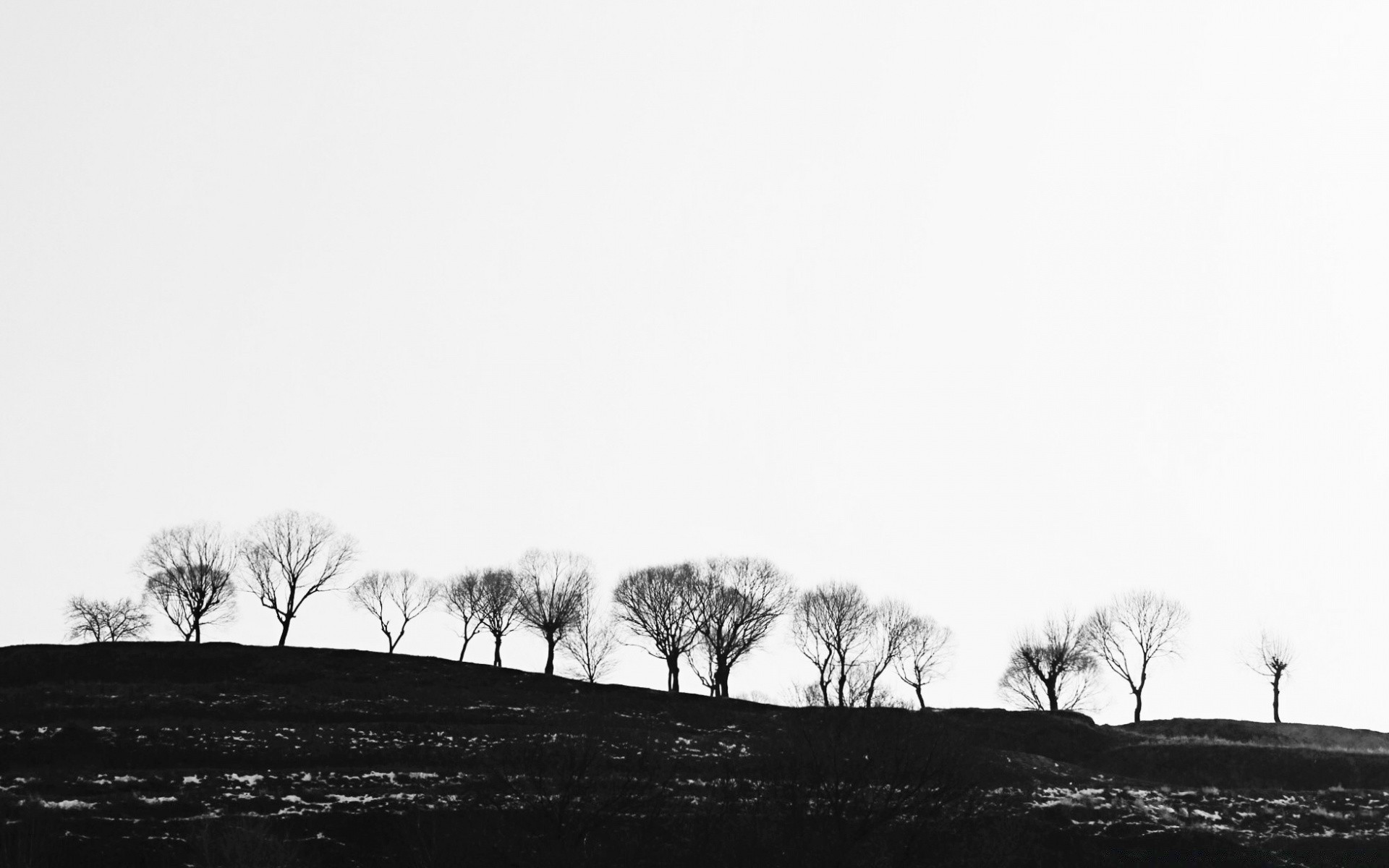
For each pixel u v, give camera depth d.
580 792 44.09
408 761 60.97
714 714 84.81
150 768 56.53
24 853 39.31
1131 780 74.62
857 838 44.50
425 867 42.44
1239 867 52.53
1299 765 78.31
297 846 43.69
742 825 45.22
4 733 59.75
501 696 83.94
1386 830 59.97
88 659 83.94
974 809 49.59
